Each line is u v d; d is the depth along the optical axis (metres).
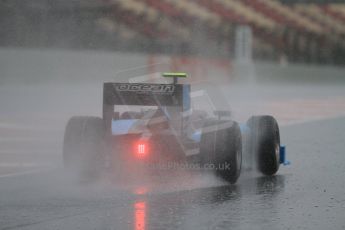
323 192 29.38
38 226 22.80
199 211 25.20
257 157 33.19
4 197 27.67
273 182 31.80
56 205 26.12
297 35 175.88
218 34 148.25
